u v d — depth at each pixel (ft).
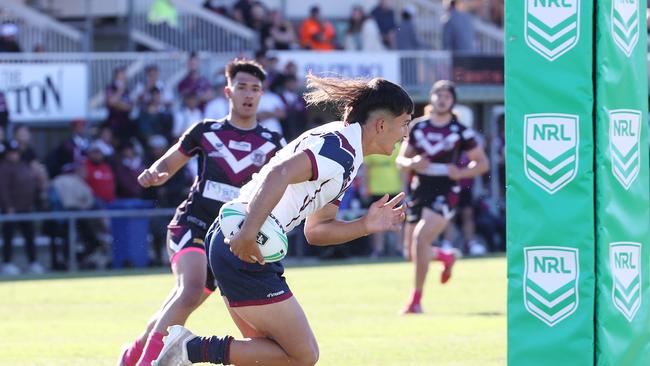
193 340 61.52
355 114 58.95
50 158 193.98
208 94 205.57
